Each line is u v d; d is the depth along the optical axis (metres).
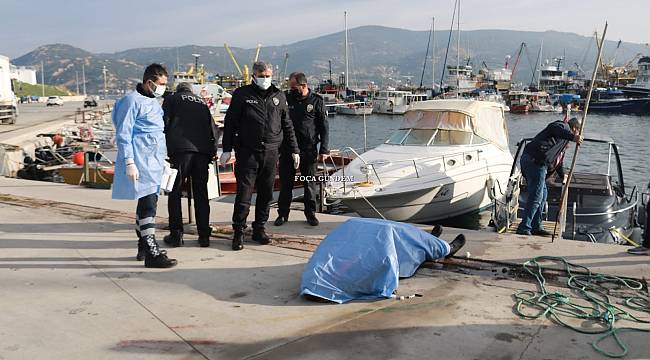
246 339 3.35
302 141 6.40
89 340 3.32
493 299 4.03
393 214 9.73
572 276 4.48
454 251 5.07
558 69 112.44
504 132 12.49
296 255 5.21
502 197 9.55
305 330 3.48
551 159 6.76
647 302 3.97
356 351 3.19
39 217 6.99
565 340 3.34
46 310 3.80
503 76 104.50
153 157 4.71
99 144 22.45
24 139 21.56
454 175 10.10
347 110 67.44
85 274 4.61
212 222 6.76
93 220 6.82
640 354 3.16
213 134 5.47
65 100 113.31
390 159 10.76
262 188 5.55
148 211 4.84
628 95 76.06
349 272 4.07
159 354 3.15
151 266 4.80
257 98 5.28
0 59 30.89
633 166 25.45
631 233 8.90
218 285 4.35
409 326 3.54
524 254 5.12
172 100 5.32
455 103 11.78
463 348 3.23
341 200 9.34
